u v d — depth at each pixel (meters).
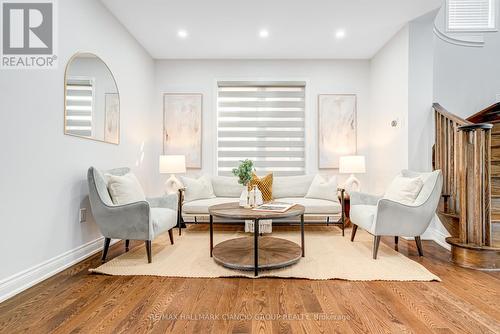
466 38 4.26
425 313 1.69
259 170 4.69
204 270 2.35
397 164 3.69
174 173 4.34
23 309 1.72
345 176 4.61
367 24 3.47
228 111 4.69
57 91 2.33
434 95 4.18
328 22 3.43
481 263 2.40
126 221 2.50
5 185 1.85
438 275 2.28
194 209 3.52
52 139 2.27
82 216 2.65
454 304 1.80
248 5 3.06
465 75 4.21
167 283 2.12
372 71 4.51
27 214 2.03
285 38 3.86
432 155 3.40
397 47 3.69
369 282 2.13
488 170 2.46
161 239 3.36
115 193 2.63
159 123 4.61
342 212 3.46
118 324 1.57
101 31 3.01
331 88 4.61
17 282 1.93
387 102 3.98
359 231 3.76
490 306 1.77
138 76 3.99
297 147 4.68
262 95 4.68
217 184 4.13
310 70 4.62
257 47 4.16
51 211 2.26
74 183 2.54
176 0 2.97
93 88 2.84
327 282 2.13
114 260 2.60
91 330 1.51
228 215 2.34
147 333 1.49
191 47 4.16
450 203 2.98
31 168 2.06
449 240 2.66
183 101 4.61
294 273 2.28
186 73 4.62
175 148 4.61
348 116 4.60
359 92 4.61
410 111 3.42
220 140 4.68
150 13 3.22
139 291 1.98
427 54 3.41
